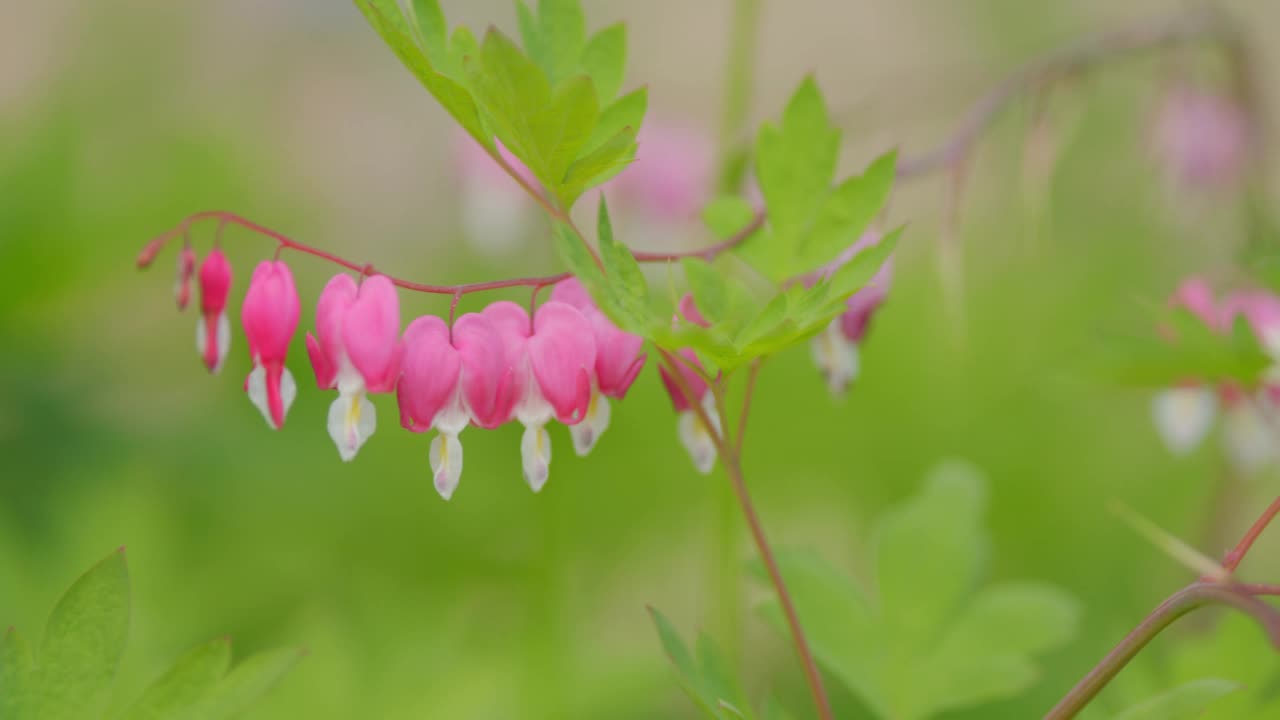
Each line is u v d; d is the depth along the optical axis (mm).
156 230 1223
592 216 1151
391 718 881
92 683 719
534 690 929
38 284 1149
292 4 1970
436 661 895
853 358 767
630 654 1002
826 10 2264
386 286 715
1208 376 822
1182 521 1186
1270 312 844
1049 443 1253
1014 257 1358
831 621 815
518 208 1185
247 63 1925
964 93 960
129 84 1665
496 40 697
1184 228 1177
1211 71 996
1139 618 1121
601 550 1225
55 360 1150
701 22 2285
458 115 716
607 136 726
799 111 754
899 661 814
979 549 830
